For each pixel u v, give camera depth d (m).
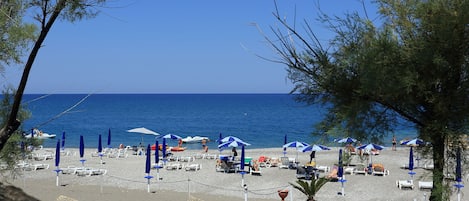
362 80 6.43
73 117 101.62
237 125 82.19
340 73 6.84
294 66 6.79
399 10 6.61
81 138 27.67
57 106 147.75
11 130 6.45
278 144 54.28
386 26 6.64
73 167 28.98
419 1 6.48
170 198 19.64
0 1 6.69
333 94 7.00
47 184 22.41
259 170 27.55
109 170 28.38
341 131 6.89
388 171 27.19
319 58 6.76
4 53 7.07
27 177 24.55
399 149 41.47
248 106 161.12
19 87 6.38
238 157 35.28
